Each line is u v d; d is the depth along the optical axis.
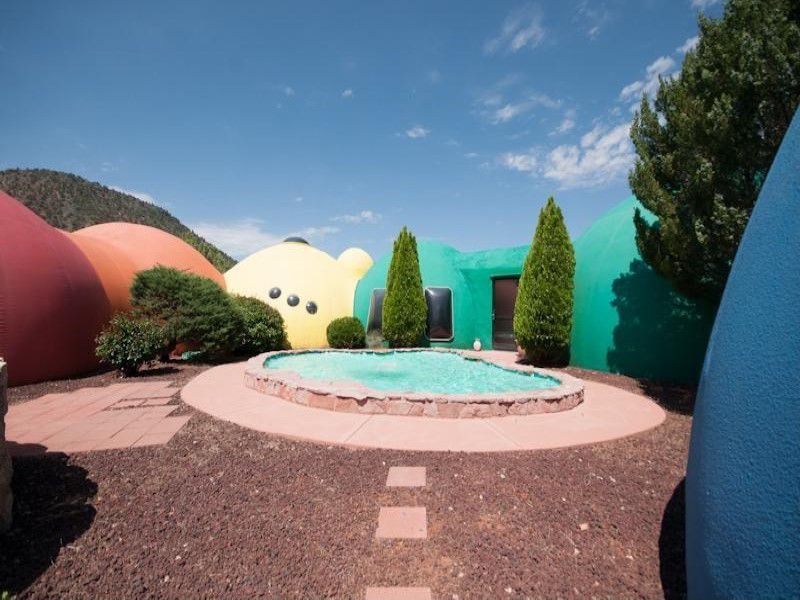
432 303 14.79
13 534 3.11
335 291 16.72
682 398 7.45
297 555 2.90
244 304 13.76
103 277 10.85
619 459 4.64
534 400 6.22
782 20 5.68
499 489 3.86
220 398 7.01
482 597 2.53
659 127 7.60
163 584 2.61
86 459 4.49
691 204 6.90
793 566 1.51
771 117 5.93
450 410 5.95
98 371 9.87
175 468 4.27
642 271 9.22
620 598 2.53
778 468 1.63
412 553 2.94
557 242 10.68
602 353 9.96
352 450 4.75
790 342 1.71
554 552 2.96
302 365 11.16
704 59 6.61
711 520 1.91
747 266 2.11
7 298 8.18
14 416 6.10
